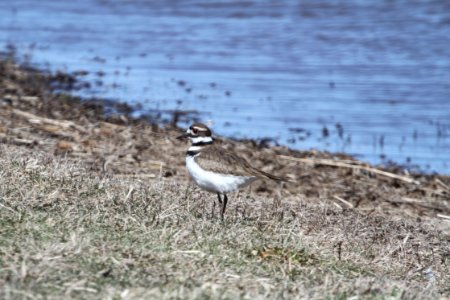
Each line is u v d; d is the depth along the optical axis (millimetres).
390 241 11875
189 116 20359
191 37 29703
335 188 15734
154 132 18094
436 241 12438
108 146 16328
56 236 9680
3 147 14133
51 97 20781
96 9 35000
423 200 15617
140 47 28297
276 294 8789
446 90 23281
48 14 33750
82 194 11383
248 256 10141
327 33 29844
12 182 11250
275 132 19672
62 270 8719
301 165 16938
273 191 15109
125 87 22891
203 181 11773
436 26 30156
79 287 8312
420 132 20125
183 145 17094
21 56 26047
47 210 10570
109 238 9836
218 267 9445
